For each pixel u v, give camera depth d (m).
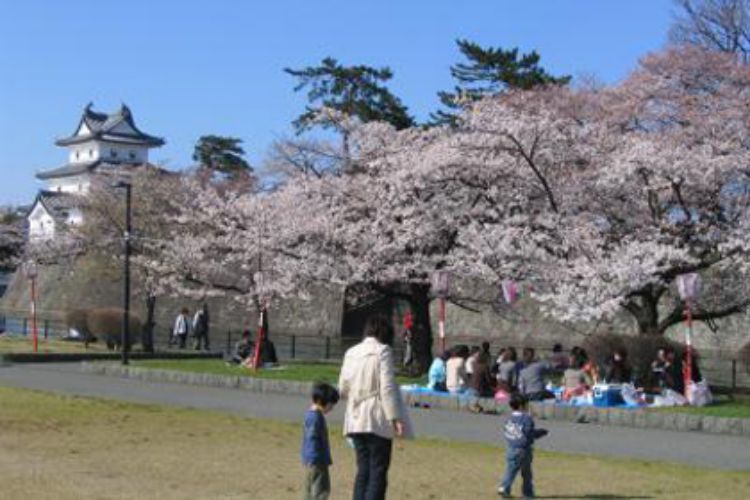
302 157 34.06
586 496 9.79
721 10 36.50
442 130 25.48
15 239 47.47
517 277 22.19
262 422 15.80
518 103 29.02
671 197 22.11
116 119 73.62
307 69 43.50
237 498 8.90
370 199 24.62
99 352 30.28
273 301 25.80
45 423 14.52
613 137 23.17
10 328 41.34
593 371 18.81
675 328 32.50
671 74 25.72
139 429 14.29
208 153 61.25
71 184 74.12
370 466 7.45
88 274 37.06
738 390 21.70
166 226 34.84
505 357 18.88
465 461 12.08
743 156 20.22
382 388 7.41
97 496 8.71
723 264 21.05
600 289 19.70
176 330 34.22
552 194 22.20
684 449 13.91
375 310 40.12
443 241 24.19
